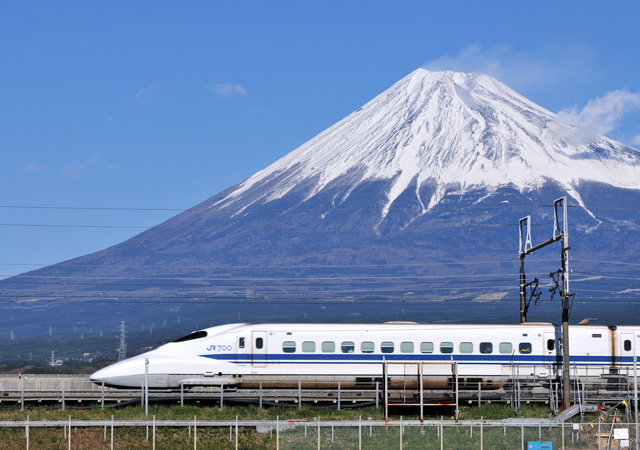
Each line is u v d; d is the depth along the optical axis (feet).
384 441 149.79
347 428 156.04
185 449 146.20
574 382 188.34
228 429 153.99
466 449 147.54
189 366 188.34
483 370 192.24
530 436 155.22
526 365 193.06
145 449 145.38
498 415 172.04
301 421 148.77
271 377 188.14
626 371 188.55
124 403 173.47
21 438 147.43
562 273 177.27
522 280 209.56
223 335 192.54
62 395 169.78
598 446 150.41
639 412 177.99
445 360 192.03
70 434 149.07
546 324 197.47
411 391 179.42
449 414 175.73
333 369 190.49
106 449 145.07
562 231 179.11
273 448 146.61
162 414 164.66
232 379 187.73
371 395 183.62
